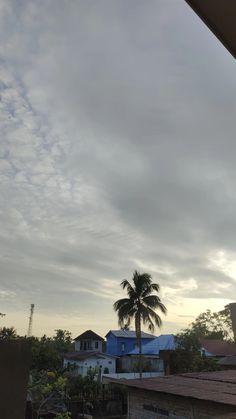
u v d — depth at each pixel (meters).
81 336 41.16
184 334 28.88
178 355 25.70
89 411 20.31
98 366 27.98
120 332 40.09
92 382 21.80
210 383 12.62
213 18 1.98
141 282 26.59
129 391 15.38
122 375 27.66
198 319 42.44
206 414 10.33
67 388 20.83
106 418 20.34
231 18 1.96
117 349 38.88
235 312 2.29
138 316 26.34
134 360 33.38
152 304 26.34
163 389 12.17
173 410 12.10
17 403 1.95
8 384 1.96
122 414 21.05
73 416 19.23
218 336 40.88
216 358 29.47
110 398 21.42
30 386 18.41
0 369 1.96
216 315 41.88
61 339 44.75
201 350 29.56
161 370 29.19
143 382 14.71
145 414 13.80
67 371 25.66
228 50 2.15
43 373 21.16
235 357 25.66
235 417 5.24
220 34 2.06
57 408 19.03
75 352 38.03
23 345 2.08
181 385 12.75
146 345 34.69
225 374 15.21
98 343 40.59
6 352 2.00
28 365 2.06
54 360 28.17
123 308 26.58
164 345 33.41
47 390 18.22
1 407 1.91
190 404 11.09
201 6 1.95
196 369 24.97
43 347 28.75
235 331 2.27
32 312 32.72
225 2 1.89
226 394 10.08
